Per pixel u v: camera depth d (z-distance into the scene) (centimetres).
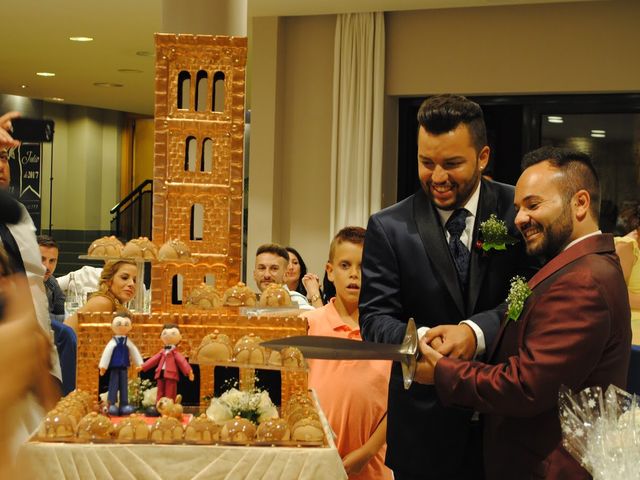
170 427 242
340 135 820
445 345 233
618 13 762
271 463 236
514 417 230
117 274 439
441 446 257
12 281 118
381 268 263
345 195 818
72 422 240
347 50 812
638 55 759
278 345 235
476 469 257
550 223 227
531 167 232
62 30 909
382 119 809
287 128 843
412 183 846
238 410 263
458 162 252
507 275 257
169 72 301
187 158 308
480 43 792
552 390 217
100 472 233
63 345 384
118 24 874
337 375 325
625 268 518
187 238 303
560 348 216
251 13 813
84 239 1681
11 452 115
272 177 830
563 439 213
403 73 810
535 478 224
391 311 261
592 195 228
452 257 260
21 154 1146
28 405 118
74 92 1383
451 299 256
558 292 220
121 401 269
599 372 222
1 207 140
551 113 806
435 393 257
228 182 302
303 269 636
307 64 835
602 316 217
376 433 320
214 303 288
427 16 802
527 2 759
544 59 778
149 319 284
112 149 1719
